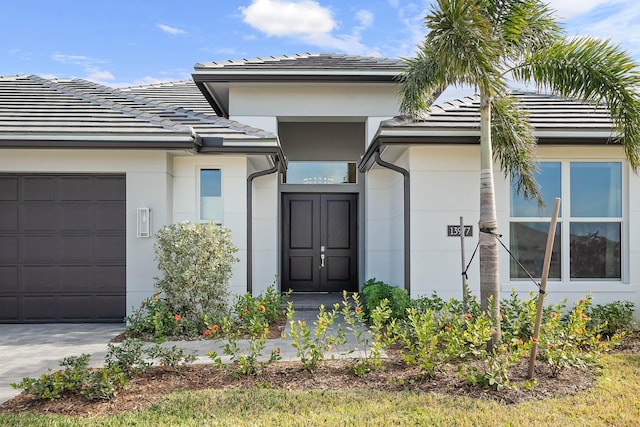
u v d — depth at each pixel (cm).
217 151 980
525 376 596
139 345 609
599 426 458
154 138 918
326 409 502
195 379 602
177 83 1730
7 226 973
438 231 920
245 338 833
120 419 478
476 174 922
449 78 727
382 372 623
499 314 687
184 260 870
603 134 884
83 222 977
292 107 1280
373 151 1012
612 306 849
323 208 1456
